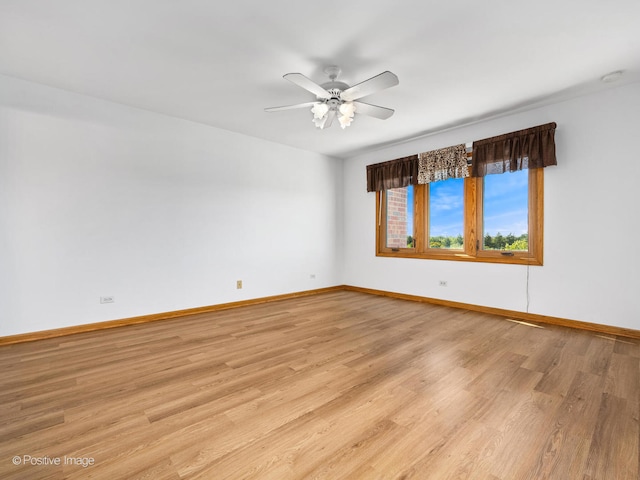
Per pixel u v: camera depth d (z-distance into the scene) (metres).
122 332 3.24
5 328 2.88
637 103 2.98
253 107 3.57
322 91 2.51
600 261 3.20
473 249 4.18
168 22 2.12
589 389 2.02
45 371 2.30
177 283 3.90
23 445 1.49
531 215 3.67
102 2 1.92
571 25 2.16
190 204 4.00
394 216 5.19
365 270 5.58
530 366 2.37
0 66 2.71
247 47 2.41
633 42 2.35
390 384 2.10
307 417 1.73
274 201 4.89
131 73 2.81
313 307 4.38
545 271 3.54
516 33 2.25
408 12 2.03
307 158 5.36
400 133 4.45
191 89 3.12
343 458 1.41
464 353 2.64
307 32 2.23
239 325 3.49
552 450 1.46
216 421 1.69
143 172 3.64
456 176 4.19
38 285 3.03
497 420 1.70
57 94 3.11
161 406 1.84
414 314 3.96
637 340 2.94
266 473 1.33
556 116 3.45
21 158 2.94
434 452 1.45
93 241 3.32
